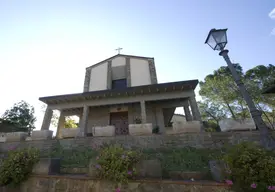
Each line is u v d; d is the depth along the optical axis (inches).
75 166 144.8
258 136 176.6
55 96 328.5
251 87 444.8
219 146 184.4
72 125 568.7
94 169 113.6
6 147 244.5
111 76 478.3
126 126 367.6
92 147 214.2
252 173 82.0
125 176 101.3
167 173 117.9
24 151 138.6
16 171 119.9
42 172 126.3
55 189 115.4
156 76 439.8
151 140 206.7
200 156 154.4
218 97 538.3
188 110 358.9
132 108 383.2
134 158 110.8
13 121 662.5
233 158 93.7
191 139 196.5
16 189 123.0
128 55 495.5
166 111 422.3
